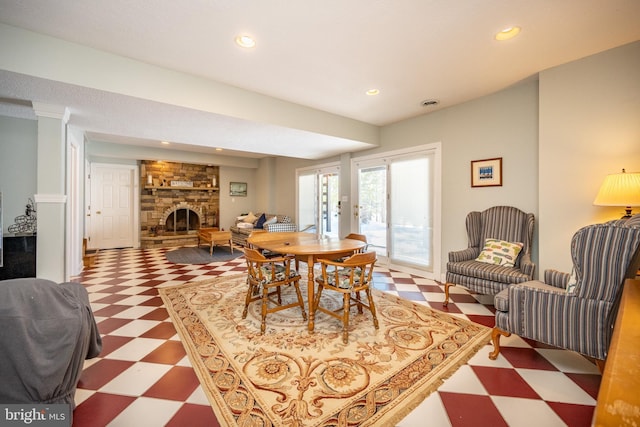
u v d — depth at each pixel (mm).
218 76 2820
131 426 1348
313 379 1708
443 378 1734
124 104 2689
